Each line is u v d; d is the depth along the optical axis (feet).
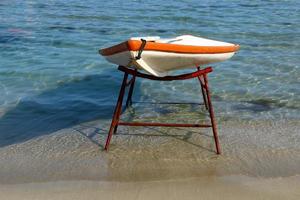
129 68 21.47
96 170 19.86
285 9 66.13
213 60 21.53
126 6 66.85
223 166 20.16
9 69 33.47
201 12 62.23
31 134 23.57
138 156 21.07
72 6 66.74
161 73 21.25
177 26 52.24
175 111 26.40
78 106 27.20
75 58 36.47
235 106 27.02
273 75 32.27
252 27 51.24
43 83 30.91
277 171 19.79
